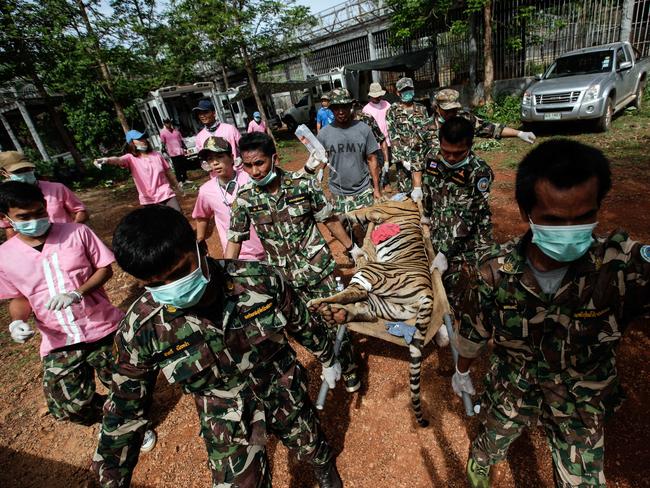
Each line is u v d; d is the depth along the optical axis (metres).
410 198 3.82
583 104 8.69
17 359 4.24
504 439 1.75
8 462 3.01
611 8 12.22
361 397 2.98
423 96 17.67
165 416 3.18
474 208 2.75
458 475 2.33
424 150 4.14
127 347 1.44
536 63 14.00
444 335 3.01
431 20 13.74
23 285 2.39
